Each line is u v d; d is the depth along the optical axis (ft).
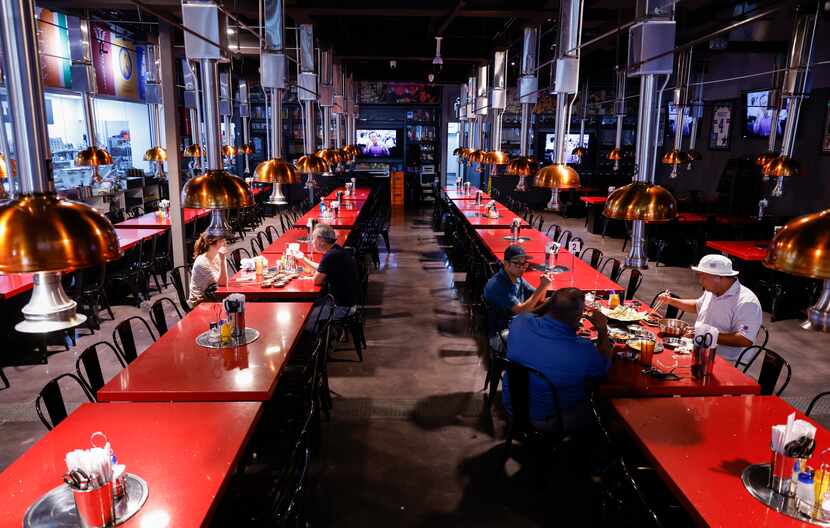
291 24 35.60
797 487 7.22
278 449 12.86
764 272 26.50
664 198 10.03
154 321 15.16
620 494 9.79
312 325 17.74
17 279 17.95
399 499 11.57
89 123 25.35
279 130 17.72
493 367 15.31
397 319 23.27
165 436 8.69
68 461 6.63
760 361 19.13
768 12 11.84
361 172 60.85
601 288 17.21
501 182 57.31
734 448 8.54
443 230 45.50
